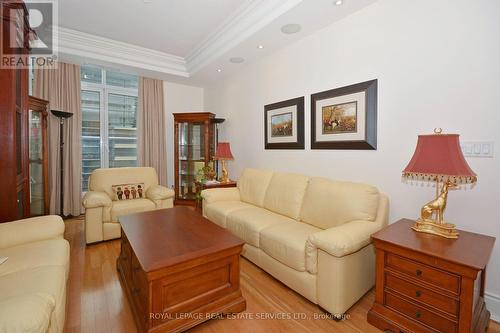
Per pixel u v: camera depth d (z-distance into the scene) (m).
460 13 1.79
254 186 3.21
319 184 2.43
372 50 2.31
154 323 1.46
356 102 2.45
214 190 3.34
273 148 3.54
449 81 1.85
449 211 1.89
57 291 1.26
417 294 1.48
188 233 1.97
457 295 1.33
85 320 1.69
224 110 4.71
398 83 2.14
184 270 1.55
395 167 2.19
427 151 1.60
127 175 3.64
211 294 1.67
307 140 3.01
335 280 1.67
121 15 2.98
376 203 2.07
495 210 1.69
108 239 3.04
